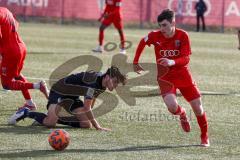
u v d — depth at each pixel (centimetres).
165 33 2053
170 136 2200
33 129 2244
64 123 2294
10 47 2428
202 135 2075
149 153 1945
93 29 8488
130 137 2167
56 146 1931
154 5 9356
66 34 7206
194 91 2067
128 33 7825
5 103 2745
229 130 2333
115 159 1859
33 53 4809
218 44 6588
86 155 1895
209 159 1888
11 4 9312
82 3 9406
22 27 8081
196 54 5309
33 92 3059
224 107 2814
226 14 9219
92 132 2228
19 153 1895
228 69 4294
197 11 8888
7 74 2462
